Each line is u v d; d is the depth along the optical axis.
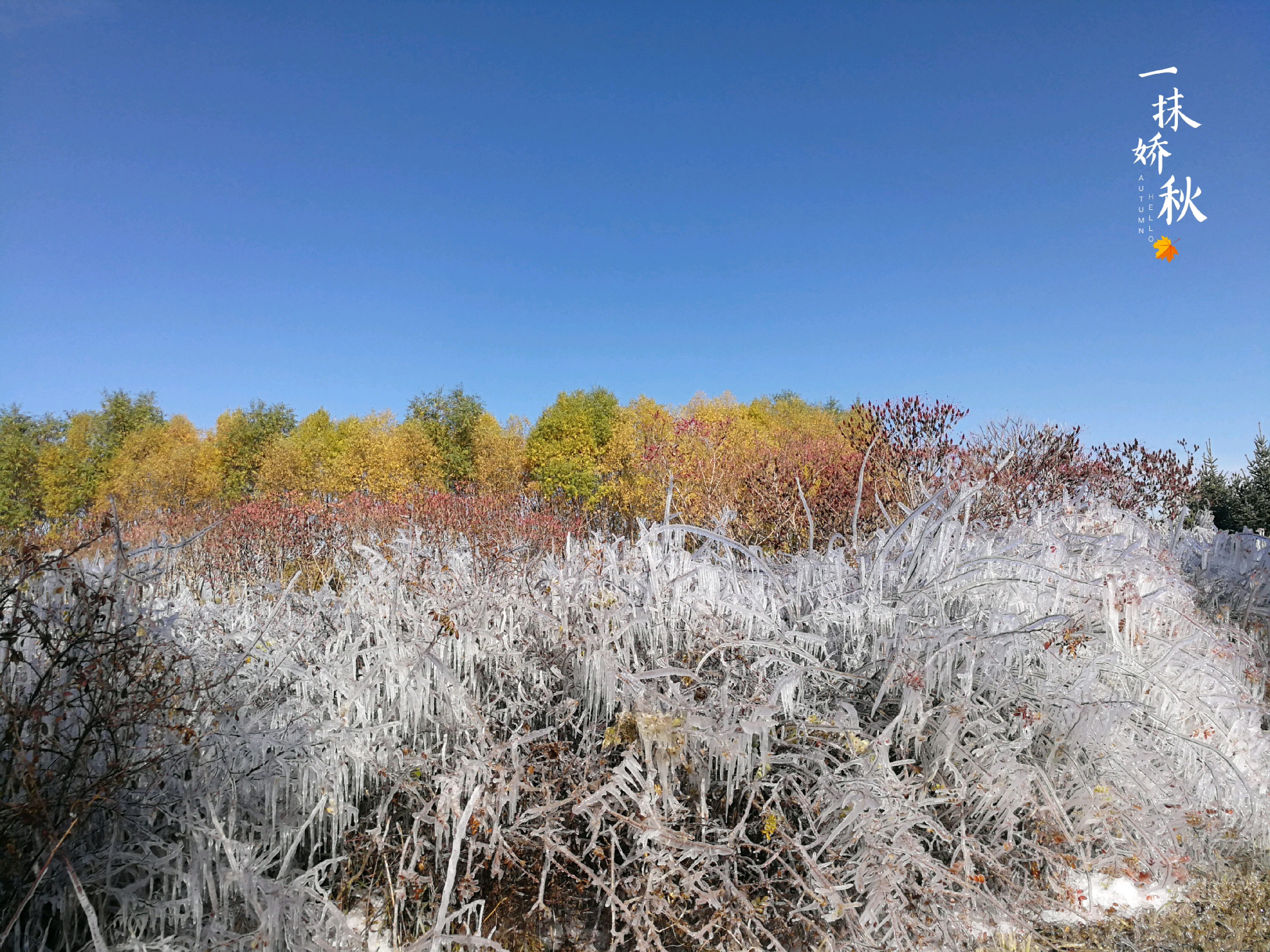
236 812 2.59
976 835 2.93
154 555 4.83
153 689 2.40
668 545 4.25
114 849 2.22
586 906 2.69
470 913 2.57
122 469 29.20
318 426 38.12
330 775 2.79
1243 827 3.34
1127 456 8.95
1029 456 7.87
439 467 28.86
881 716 3.22
